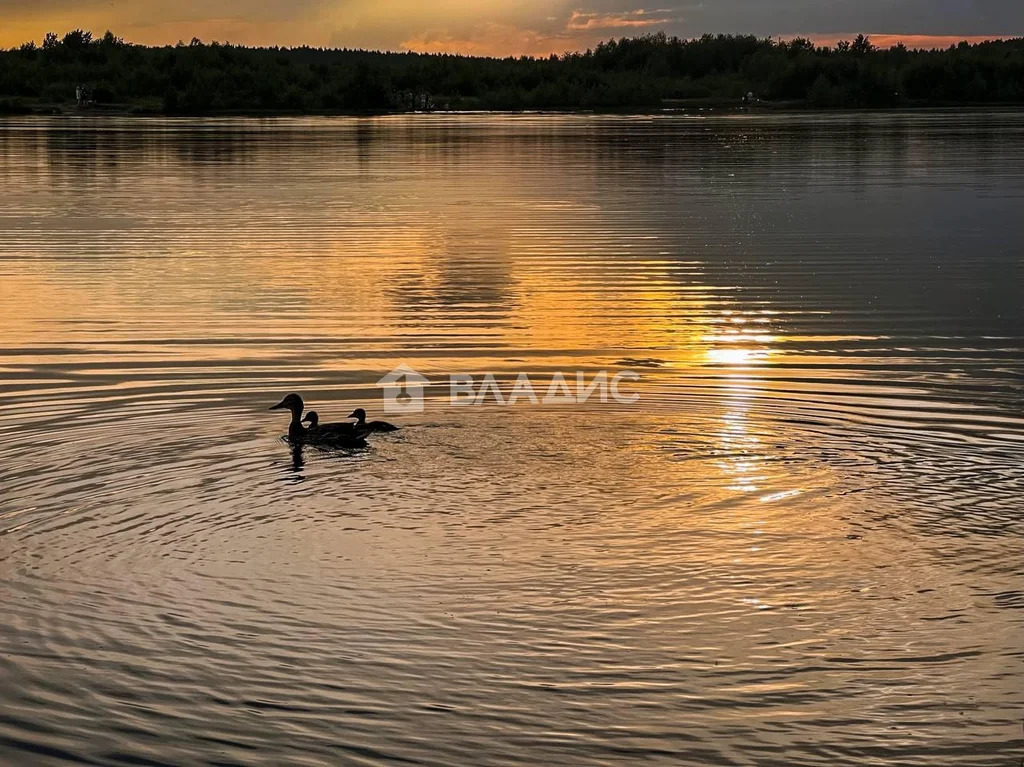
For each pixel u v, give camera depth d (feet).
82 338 53.11
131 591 26.63
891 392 43.34
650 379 45.27
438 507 31.40
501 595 26.43
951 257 75.56
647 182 126.21
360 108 354.13
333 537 29.50
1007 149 171.53
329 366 47.78
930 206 101.60
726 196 111.96
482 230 89.76
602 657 24.00
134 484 33.19
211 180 129.18
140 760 21.11
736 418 39.78
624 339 52.70
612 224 92.68
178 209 103.30
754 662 23.82
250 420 39.86
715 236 85.92
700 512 31.07
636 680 23.24
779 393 43.19
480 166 148.97
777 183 123.54
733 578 27.30
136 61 396.98
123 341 52.44
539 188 120.88
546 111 352.49
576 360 48.67
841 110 346.74
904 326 55.47
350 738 21.59
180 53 399.03
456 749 21.30
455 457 35.45
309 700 22.62
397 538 29.40
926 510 31.24
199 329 55.01
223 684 23.12
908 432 38.27
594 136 214.07
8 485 33.09
